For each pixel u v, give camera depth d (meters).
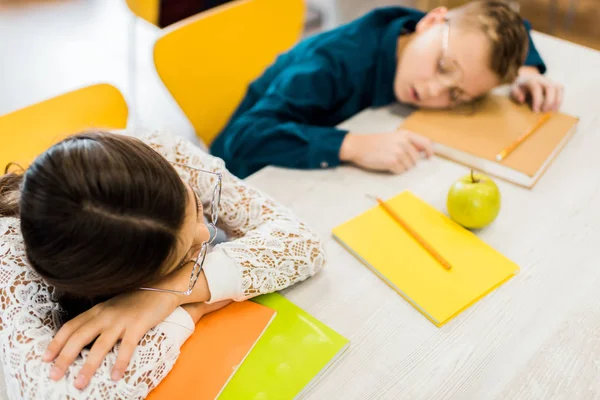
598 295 0.71
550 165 0.96
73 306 0.67
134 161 0.50
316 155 0.96
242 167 1.07
